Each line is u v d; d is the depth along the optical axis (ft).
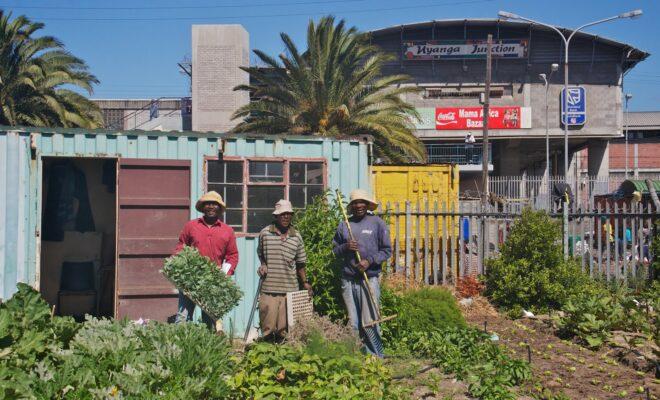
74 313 37.63
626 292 38.47
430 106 157.07
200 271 22.44
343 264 25.46
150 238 30.63
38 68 89.66
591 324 29.99
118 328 16.79
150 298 30.35
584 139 163.32
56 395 13.30
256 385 17.08
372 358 21.83
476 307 37.11
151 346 15.67
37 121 92.12
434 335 25.96
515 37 155.74
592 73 157.48
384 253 24.99
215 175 31.60
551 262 37.88
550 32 155.74
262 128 91.04
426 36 156.46
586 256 44.11
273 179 32.19
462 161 155.53
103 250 39.22
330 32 88.28
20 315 15.58
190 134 31.40
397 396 19.75
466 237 49.03
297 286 25.39
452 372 23.62
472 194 94.89
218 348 16.69
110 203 39.65
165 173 31.09
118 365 14.65
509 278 37.24
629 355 26.63
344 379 18.54
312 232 27.58
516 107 156.87
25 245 29.86
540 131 156.97
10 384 12.51
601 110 157.48
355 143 33.09
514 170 166.81
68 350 15.21
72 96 96.12
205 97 146.41
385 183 49.67
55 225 38.63
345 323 26.40
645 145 203.31
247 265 31.55
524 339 30.40
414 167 49.85
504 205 43.68
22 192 29.91
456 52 156.15
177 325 17.43
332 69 87.15
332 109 88.53
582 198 98.89
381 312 27.43
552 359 26.48
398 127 88.84
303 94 89.61
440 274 42.29
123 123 164.96
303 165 32.58
